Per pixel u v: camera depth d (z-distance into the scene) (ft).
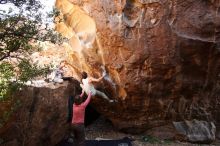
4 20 25.71
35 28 26.61
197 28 34.01
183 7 33.63
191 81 36.91
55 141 32.71
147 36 34.37
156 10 33.78
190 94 38.14
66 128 33.19
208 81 37.86
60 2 40.52
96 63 37.37
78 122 32.27
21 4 26.53
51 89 31.60
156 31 34.14
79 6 36.78
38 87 30.76
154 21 34.04
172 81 36.47
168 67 35.32
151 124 39.34
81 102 33.37
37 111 30.68
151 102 37.60
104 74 37.42
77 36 38.99
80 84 37.35
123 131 40.52
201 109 40.11
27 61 26.78
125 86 36.52
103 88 38.14
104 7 34.78
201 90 38.42
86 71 39.27
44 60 40.81
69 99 32.89
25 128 30.09
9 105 27.73
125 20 34.45
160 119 39.17
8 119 28.12
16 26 26.35
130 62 35.27
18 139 29.81
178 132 39.24
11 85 25.67
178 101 38.24
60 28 42.83
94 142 35.17
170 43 34.30
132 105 38.04
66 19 40.14
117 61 35.83
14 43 26.05
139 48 34.68
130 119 39.63
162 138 39.37
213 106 41.60
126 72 35.94
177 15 33.76
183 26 33.96
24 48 26.73
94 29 36.58
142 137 39.58
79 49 38.73
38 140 31.17
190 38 34.19
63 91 32.42
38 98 30.68
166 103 37.86
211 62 36.06
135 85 36.22
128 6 34.30
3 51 26.32
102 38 35.55
